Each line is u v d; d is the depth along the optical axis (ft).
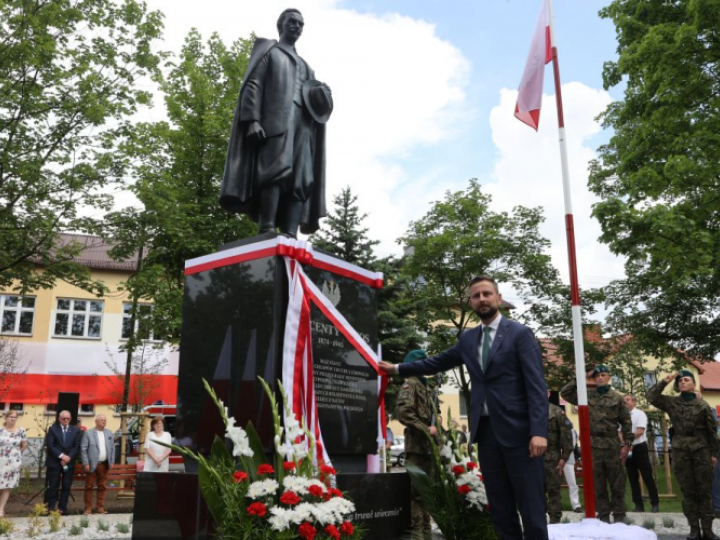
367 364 18.16
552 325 72.18
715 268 46.29
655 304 65.87
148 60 55.11
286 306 16.47
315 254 17.63
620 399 29.04
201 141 63.72
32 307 102.89
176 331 58.29
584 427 24.00
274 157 18.62
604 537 17.40
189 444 16.66
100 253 112.06
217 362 16.74
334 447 16.84
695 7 46.62
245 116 18.70
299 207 19.53
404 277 74.59
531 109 30.66
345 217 75.82
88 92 52.16
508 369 14.78
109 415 98.68
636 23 57.26
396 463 84.12
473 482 16.58
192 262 18.02
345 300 18.47
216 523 13.43
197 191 64.13
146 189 55.42
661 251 48.16
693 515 25.80
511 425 14.40
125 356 102.47
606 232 47.88
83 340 103.30
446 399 107.55
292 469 13.70
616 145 62.90
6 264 52.21
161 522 15.61
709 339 65.00
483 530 16.46
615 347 71.10
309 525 12.76
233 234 62.95
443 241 73.36
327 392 16.89
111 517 35.24
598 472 28.58
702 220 49.98
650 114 53.42
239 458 14.10
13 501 44.06
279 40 20.15
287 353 15.78
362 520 15.83
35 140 52.16
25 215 52.16
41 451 57.52
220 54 67.21
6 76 50.90
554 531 18.10
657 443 60.85
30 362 89.86
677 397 26.86
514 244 74.69
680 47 48.52
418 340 74.49
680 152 50.26
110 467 39.45
